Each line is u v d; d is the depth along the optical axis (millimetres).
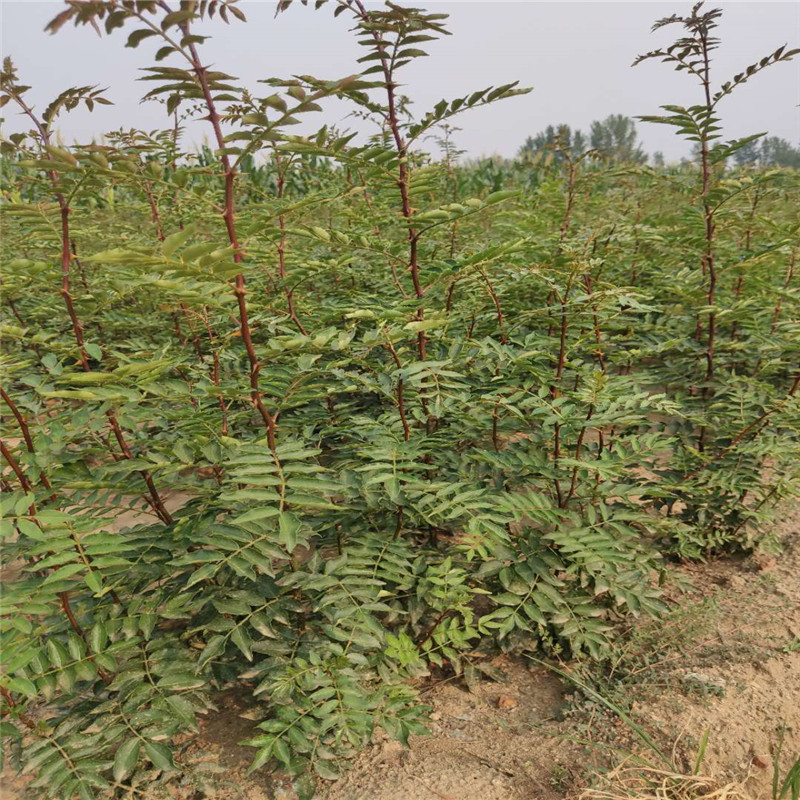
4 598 1862
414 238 2596
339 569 2324
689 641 2900
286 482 2025
